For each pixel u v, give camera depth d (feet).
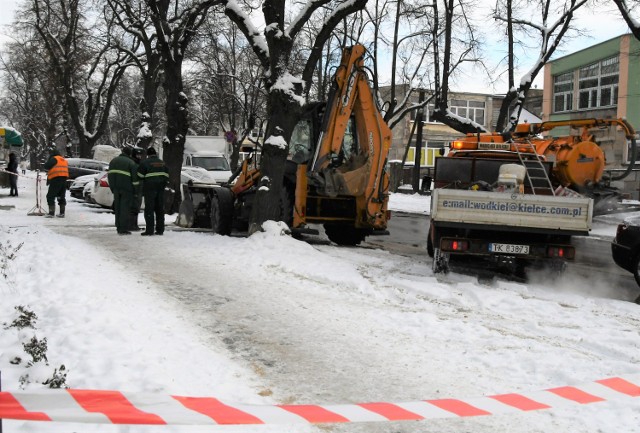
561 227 32.86
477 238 33.76
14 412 11.59
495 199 33.06
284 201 46.24
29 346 18.01
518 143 43.60
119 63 141.18
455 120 98.43
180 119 67.51
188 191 57.52
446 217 33.27
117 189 47.34
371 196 45.78
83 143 149.07
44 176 154.92
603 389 16.93
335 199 48.26
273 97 44.06
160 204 47.80
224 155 99.66
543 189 40.47
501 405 15.16
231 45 127.54
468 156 41.06
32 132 233.76
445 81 98.63
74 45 138.10
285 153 44.34
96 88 169.27
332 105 43.75
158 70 94.22
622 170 98.48
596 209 56.39
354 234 50.72
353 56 44.06
